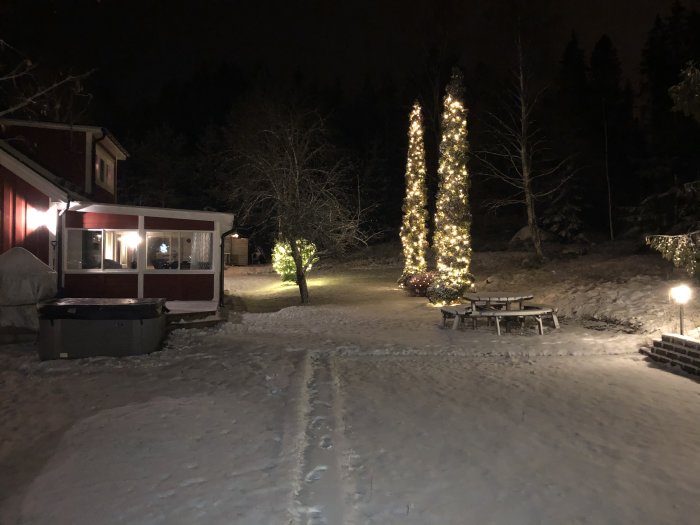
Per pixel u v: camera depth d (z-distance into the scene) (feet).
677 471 17.93
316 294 77.00
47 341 34.65
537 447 19.95
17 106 51.78
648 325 42.11
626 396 26.68
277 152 79.56
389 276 96.99
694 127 102.42
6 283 43.37
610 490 16.56
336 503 15.34
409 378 30.17
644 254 87.04
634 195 130.82
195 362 33.01
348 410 24.16
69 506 15.46
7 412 24.68
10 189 52.39
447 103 64.44
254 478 16.92
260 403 24.71
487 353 36.70
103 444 19.95
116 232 56.39
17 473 18.38
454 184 63.26
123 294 55.88
